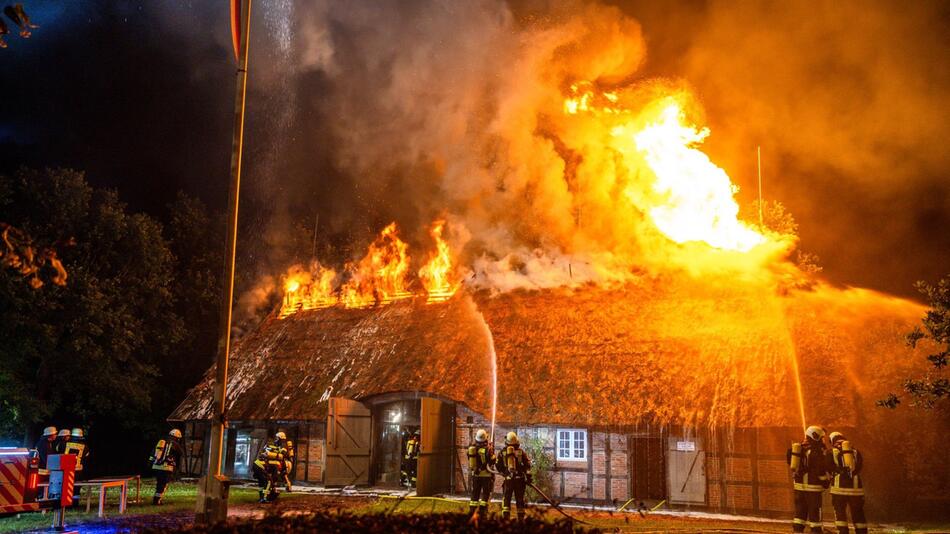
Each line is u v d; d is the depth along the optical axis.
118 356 30.23
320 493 23.00
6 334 27.03
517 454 16.25
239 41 13.79
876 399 19.41
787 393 19.52
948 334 17.02
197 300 36.38
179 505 19.27
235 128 13.52
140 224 31.91
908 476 20.36
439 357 25.22
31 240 8.51
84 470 34.88
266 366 28.84
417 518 7.87
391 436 26.19
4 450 15.58
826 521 18.48
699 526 16.50
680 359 21.64
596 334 23.56
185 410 28.94
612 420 20.83
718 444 20.03
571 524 7.92
